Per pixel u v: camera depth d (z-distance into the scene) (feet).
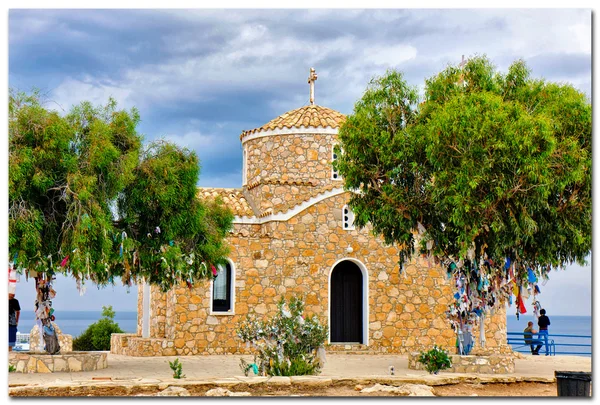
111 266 71.97
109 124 68.69
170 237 71.00
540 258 72.18
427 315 97.40
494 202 65.92
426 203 70.33
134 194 69.15
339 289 98.32
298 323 63.36
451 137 64.54
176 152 72.59
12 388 50.62
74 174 63.41
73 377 62.80
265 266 94.07
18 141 63.05
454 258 71.61
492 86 70.79
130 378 59.93
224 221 79.71
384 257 97.35
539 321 96.17
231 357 87.86
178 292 91.25
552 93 70.95
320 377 55.72
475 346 91.97
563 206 70.28
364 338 95.81
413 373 67.56
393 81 72.79
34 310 69.92
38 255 62.90
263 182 97.25
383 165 71.00
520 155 62.95
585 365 79.97
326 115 102.68
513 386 59.00
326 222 96.07
